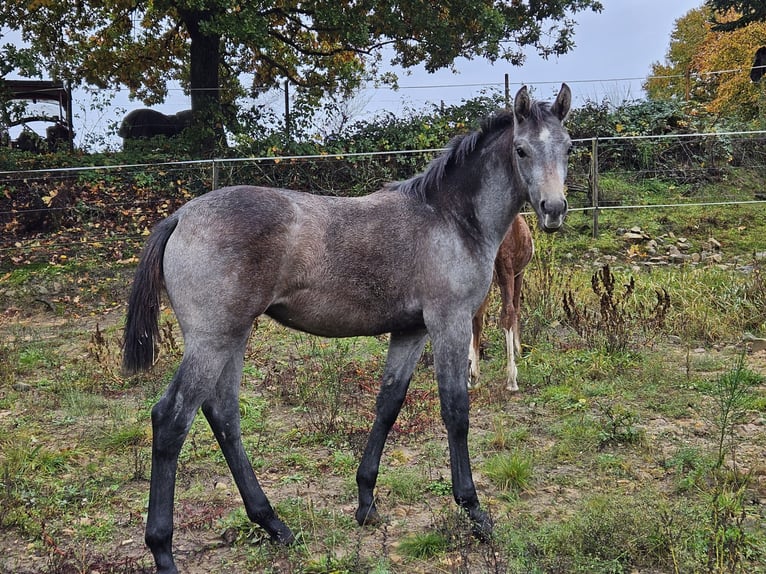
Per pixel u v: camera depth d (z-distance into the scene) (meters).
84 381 6.53
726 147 13.62
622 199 12.57
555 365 6.67
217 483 4.53
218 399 3.73
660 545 3.48
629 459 4.76
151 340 3.50
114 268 10.73
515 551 3.57
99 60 15.77
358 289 3.67
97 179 12.62
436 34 13.66
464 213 3.88
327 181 12.95
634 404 5.78
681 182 13.45
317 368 6.82
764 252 10.47
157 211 12.30
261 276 3.43
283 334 8.16
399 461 4.83
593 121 14.02
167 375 6.63
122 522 4.03
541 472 4.62
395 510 4.15
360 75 16.81
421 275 3.77
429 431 5.36
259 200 3.52
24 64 14.16
